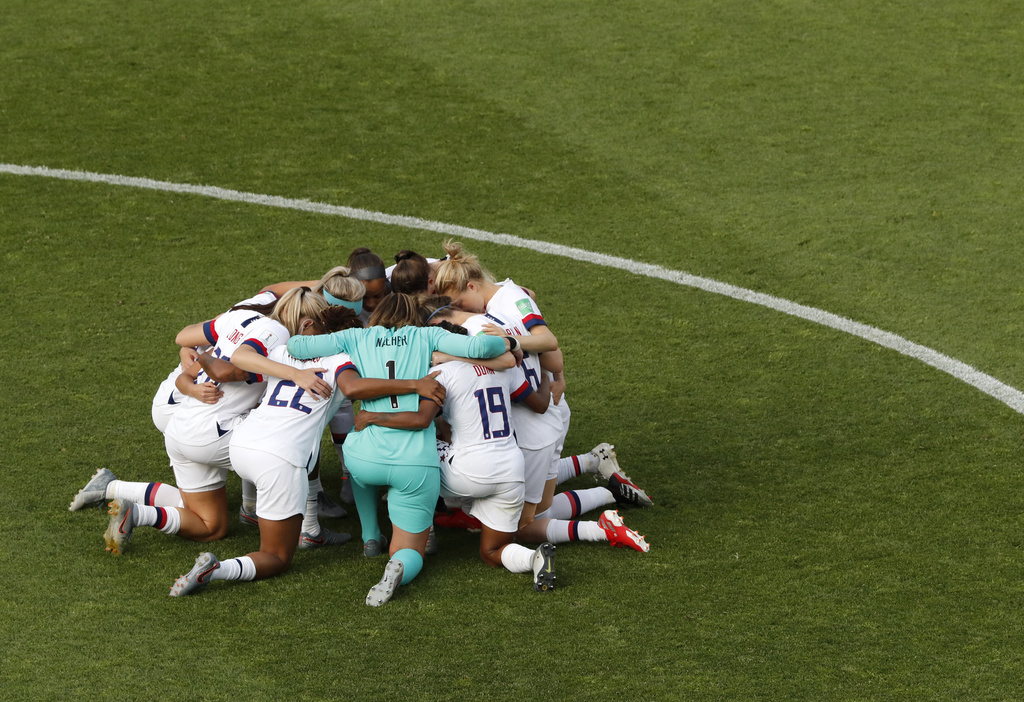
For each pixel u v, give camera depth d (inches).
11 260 1113.4
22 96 1520.7
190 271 1104.8
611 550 668.1
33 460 768.9
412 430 615.2
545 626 585.9
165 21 1766.7
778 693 532.1
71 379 893.8
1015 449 795.4
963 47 1699.1
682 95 1560.0
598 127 1471.5
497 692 533.0
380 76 1606.8
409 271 694.5
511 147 1417.3
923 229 1203.9
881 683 539.8
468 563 653.9
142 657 556.1
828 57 1674.5
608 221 1235.9
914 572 638.5
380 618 592.4
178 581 599.8
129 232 1183.6
